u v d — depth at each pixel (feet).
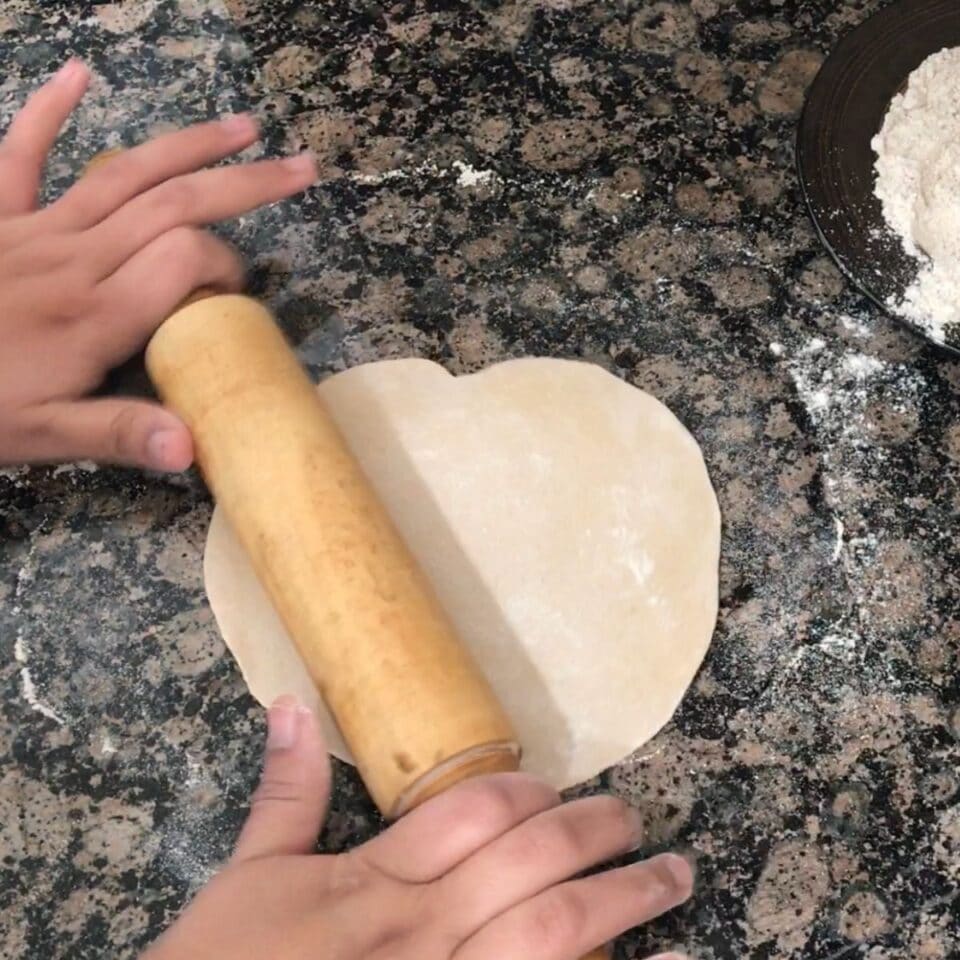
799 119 1.27
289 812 0.91
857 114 1.25
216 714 1.04
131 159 1.17
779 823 1.00
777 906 0.97
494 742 0.89
